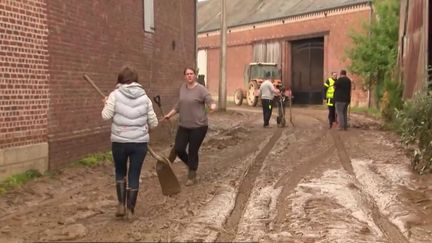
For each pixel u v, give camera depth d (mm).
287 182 9031
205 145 13773
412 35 17562
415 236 6289
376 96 27375
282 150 12758
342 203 7598
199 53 50594
